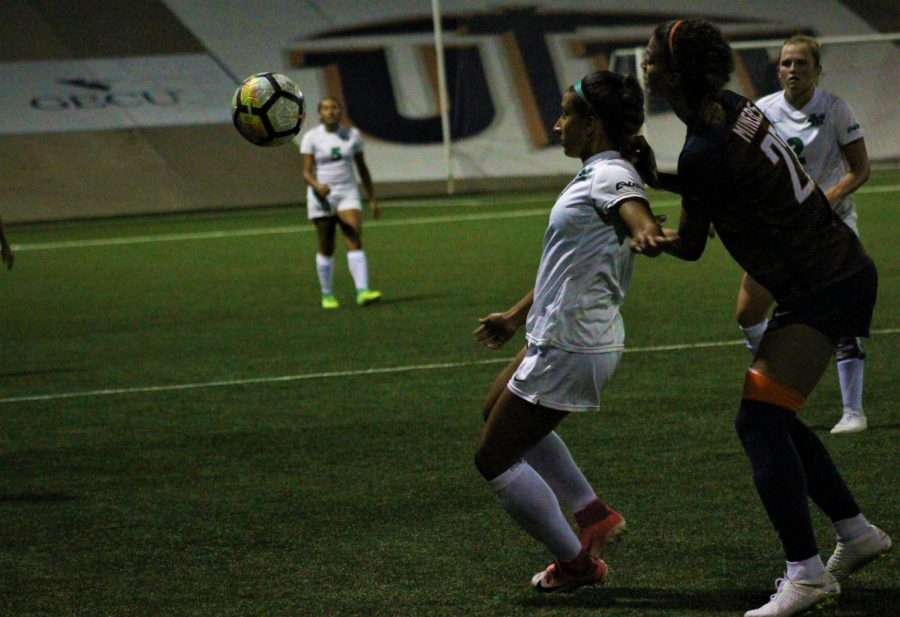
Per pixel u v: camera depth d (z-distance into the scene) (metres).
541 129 72.81
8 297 33.69
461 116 72.69
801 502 9.52
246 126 13.25
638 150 10.08
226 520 12.98
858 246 10.00
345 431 16.92
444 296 30.52
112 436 17.17
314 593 10.67
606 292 9.92
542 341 9.91
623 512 12.67
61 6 73.62
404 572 11.14
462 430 16.67
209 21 74.69
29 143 65.50
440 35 66.00
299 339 25.12
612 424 16.50
